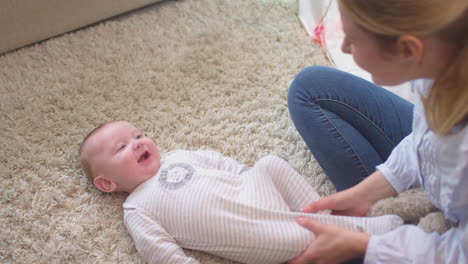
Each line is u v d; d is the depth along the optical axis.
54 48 1.67
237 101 1.49
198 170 1.15
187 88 1.53
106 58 1.63
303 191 1.11
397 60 0.65
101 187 1.21
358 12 0.62
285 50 1.66
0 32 1.58
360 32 0.64
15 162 1.32
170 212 1.07
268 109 1.46
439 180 0.77
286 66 1.60
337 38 1.62
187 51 1.66
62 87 1.53
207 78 1.57
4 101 1.49
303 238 0.97
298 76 1.17
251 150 1.34
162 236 1.06
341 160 1.07
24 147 1.36
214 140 1.37
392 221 0.93
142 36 1.72
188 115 1.45
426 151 0.77
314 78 1.14
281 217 1.02
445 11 0.57
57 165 1.32
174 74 1.57
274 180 1.12
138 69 1.59
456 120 0.63
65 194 1.25
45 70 1.60
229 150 1.35
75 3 1.64
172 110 1.46
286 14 1.81
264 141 1.37
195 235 1.05
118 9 1.74
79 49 1.67
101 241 1.15
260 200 1.06
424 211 0.91
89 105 1.48
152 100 1.50
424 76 0.68
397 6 0.58
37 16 1.61
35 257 1.12
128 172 1.17
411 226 0.82
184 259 1.03
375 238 0.82
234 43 1.68
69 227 1.17
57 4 1.61
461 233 0.71
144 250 1.06
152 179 1.17
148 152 1.22
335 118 1.10
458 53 0.61
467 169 0.66
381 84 0.73
